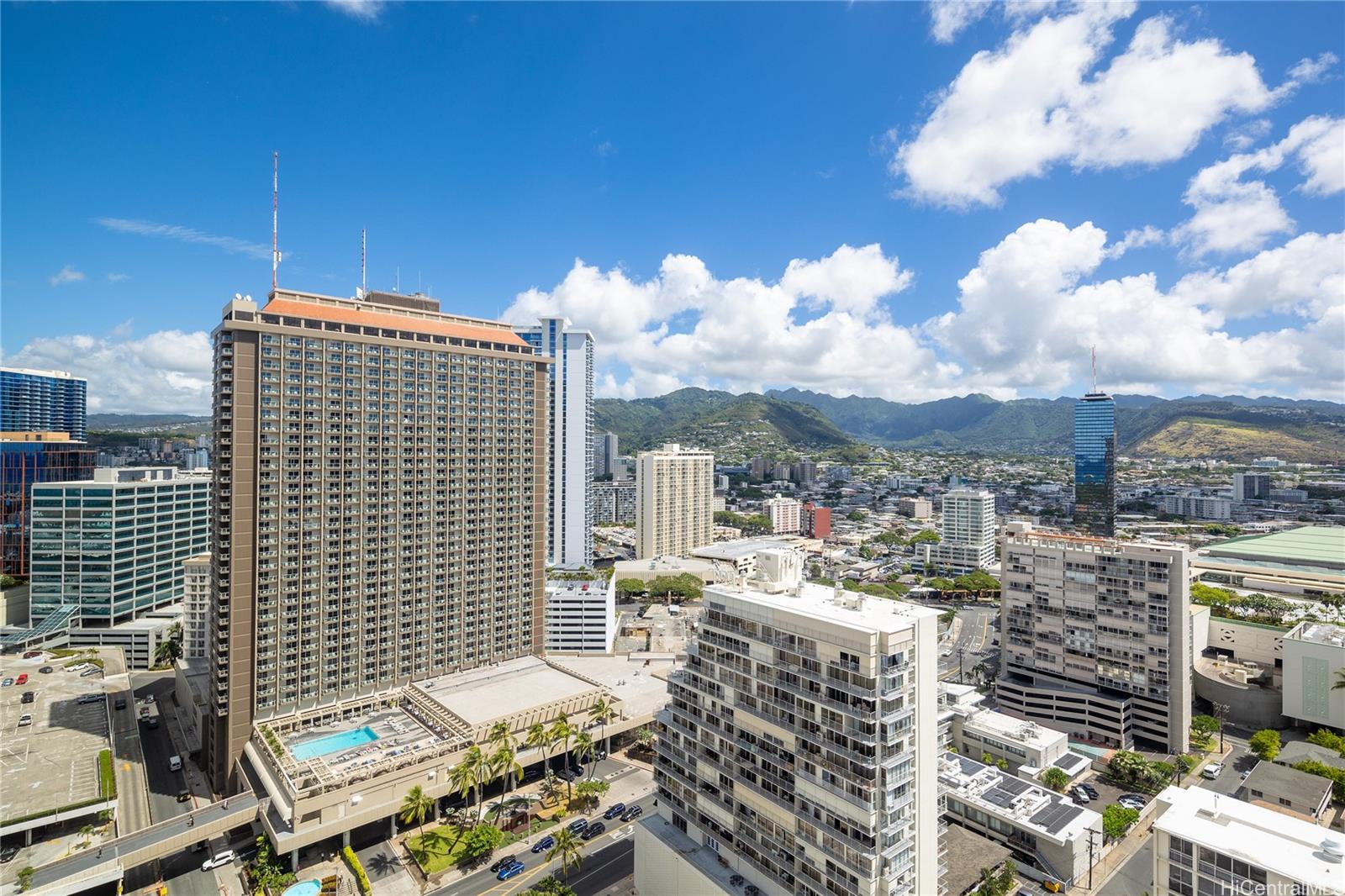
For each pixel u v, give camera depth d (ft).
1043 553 634.02
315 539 551.59
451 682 607.37
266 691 531.09
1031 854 414.62
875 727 298.76
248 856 444.14
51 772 495.00
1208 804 339.36
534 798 514.68
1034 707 615.16
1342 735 571.28
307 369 547.49
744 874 354.33
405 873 431.02
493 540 650.02
